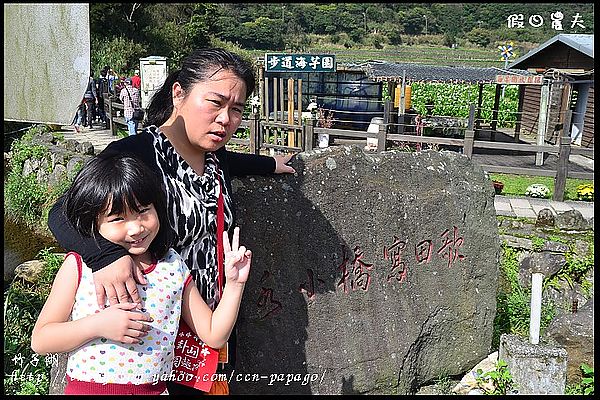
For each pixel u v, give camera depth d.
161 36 25.47
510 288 5.89
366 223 3.54
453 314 4.02
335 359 3.42
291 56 12.45
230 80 2.18
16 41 2.02
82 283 2.00
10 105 2.07
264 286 3.15
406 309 3.75
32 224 8.88
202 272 2.29
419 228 3.81
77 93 1.96
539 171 8.84
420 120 12.57
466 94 20.31
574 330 4.09
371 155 3.73
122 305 1.94
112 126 13.73
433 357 3.97
